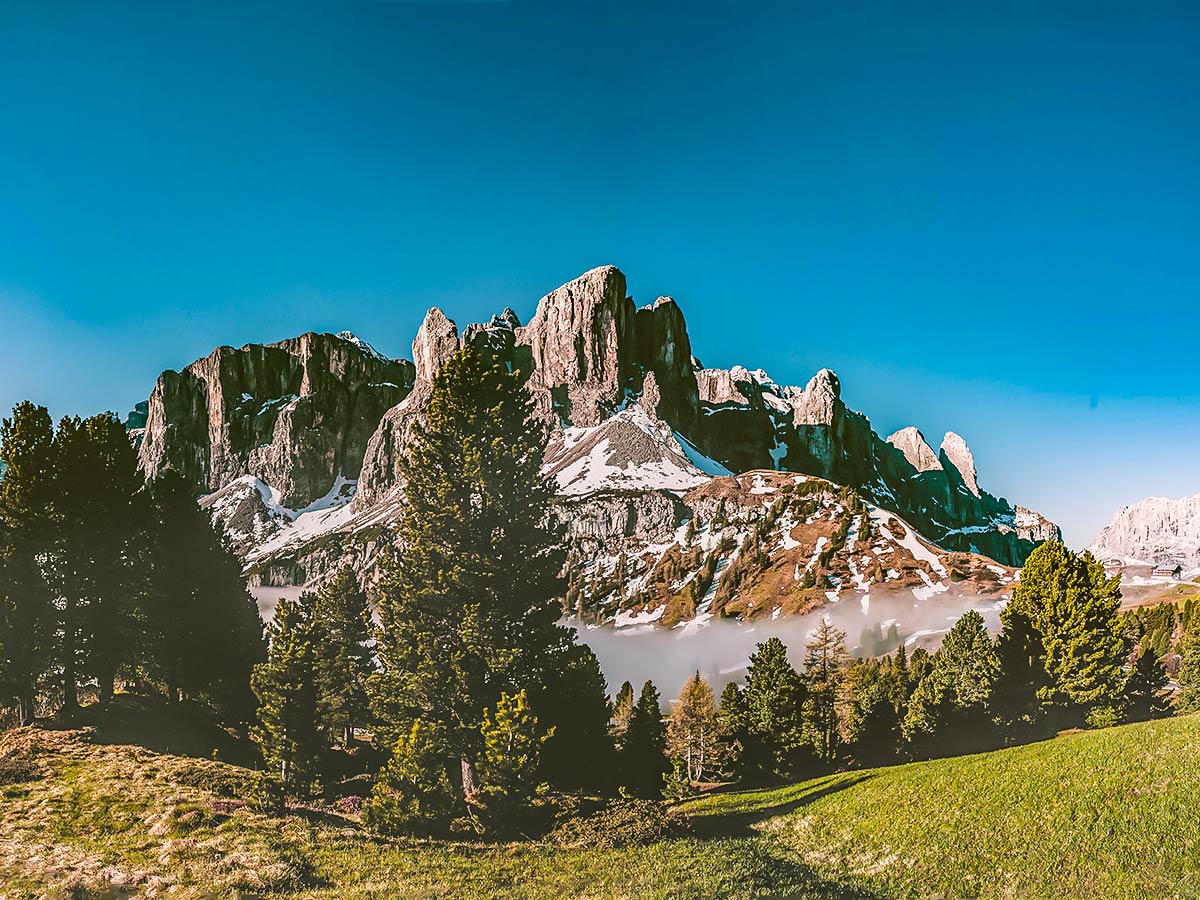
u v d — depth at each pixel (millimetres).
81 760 46156
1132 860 29000
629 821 41469
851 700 86375
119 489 63625
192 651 62062
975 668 65312
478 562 49062
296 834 37781
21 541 55281
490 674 47250
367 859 35531
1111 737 41938
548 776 52594
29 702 53938
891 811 39594
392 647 49969
